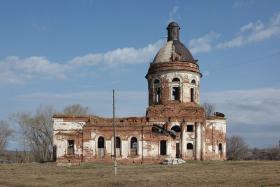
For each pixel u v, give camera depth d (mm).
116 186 39531
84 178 45688
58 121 67375
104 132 67000
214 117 72188
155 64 72938
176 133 68250
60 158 66250
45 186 41656
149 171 50750
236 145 116000
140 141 66438
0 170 57688
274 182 35094
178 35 76812
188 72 71938
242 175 41500
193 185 36969
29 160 94750
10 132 101625
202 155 68062
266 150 128000
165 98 71250
